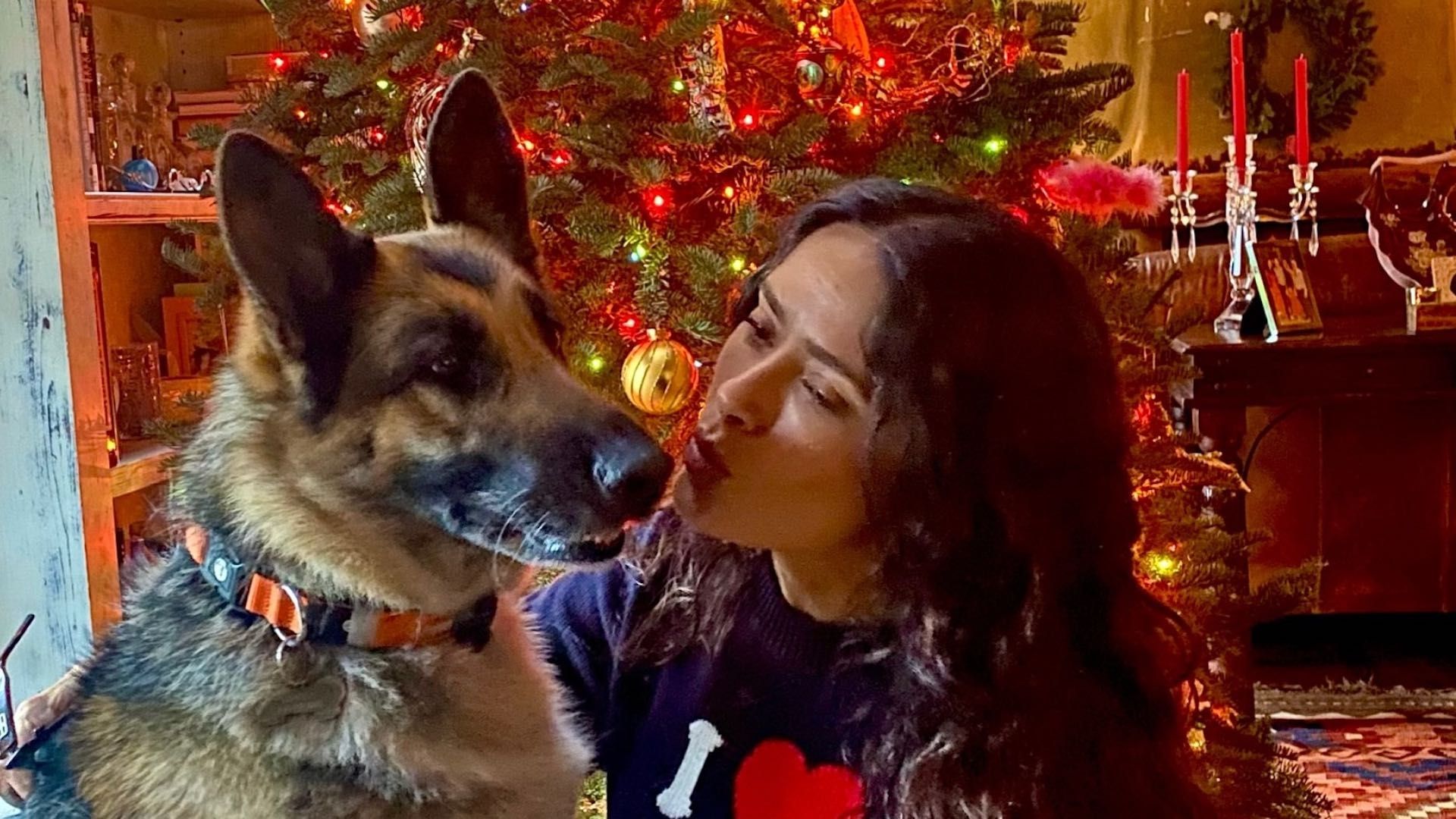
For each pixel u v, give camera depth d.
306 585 1.31
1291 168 3.79
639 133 2.24
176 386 3.01
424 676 1.34
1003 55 2.47
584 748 1.49
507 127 1.62
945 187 1.81
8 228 2.36
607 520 1.36
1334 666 4.04
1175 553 2.31
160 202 2.62
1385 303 4.07
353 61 2.37
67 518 2.44
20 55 2.30
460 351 1.40
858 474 1.25
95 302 2.53
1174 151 4.17
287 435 1.33
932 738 1.27
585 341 2.20
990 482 1.26
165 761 1.25
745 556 1.47
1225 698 2.29
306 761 1.24
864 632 1.38
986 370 1.25
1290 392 3.48
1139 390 2.31
